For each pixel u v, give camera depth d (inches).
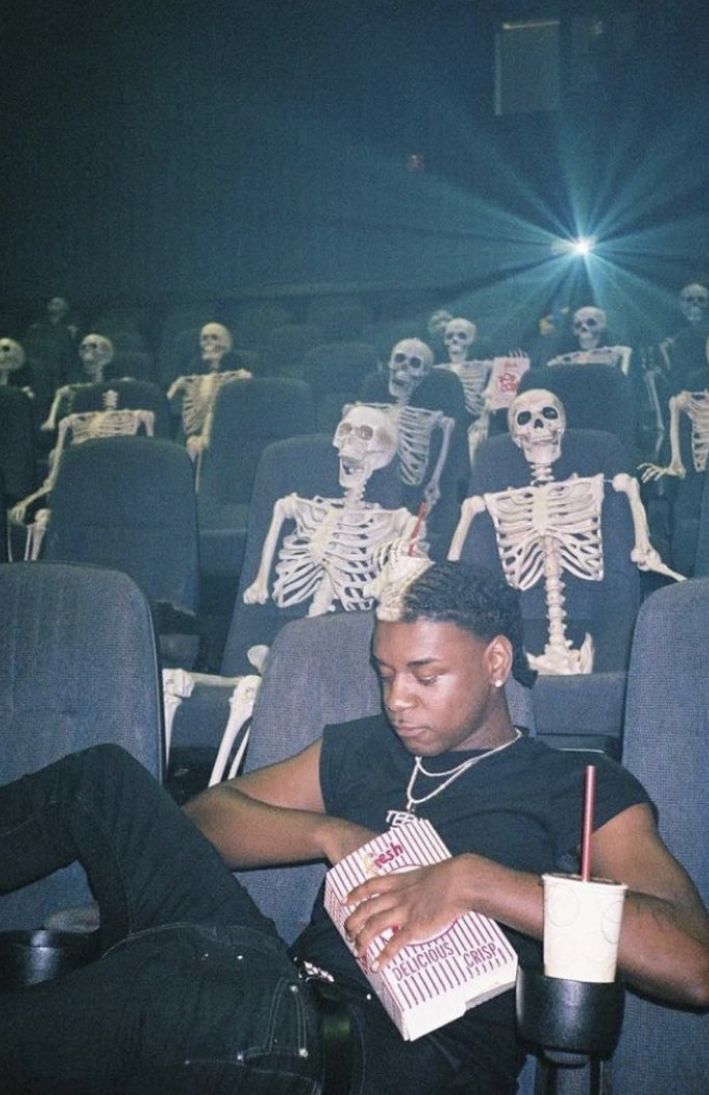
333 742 79.1
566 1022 54.7
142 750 87.7
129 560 172.1
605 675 123.6
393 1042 63.2
